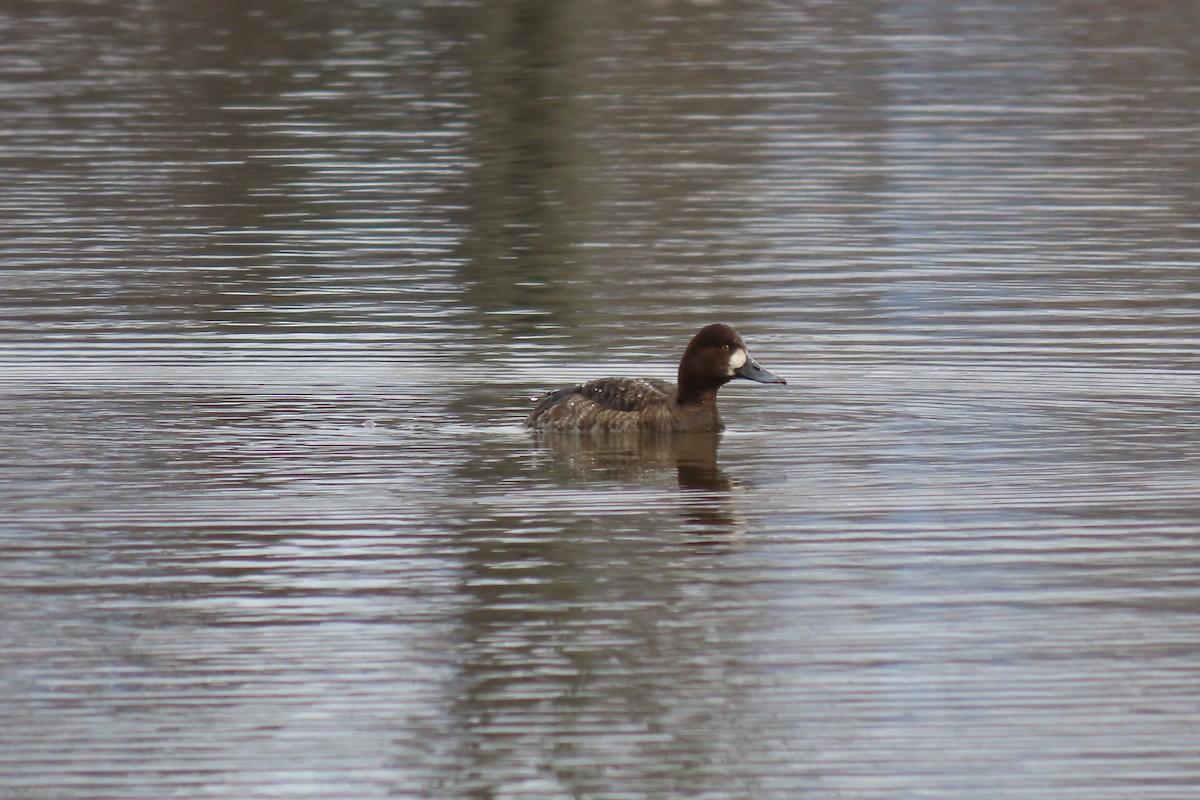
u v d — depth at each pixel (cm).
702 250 2508
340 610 1250
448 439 1681
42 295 2262
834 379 1894
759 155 3112
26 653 1180
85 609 1252
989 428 1711
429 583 1299
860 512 1459
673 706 1105
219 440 1667
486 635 1207
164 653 1180
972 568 1328
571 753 1051
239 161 3100
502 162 3088
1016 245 2512
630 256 2481
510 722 1086
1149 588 1283
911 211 2723
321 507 1472
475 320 2148
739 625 1224
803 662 1167
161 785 1014
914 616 1239
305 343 2034
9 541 1385
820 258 2456
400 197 2848
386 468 1583
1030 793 1003
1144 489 1509
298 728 1080
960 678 1141
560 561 1348
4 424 1709
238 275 2380
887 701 1109
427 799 999
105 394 1823
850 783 1017
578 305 2219
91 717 1091
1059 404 1791
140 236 2605
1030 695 1116
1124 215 2683
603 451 1648
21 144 3228
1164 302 2200
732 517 1449
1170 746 1052
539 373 1920
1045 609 1249
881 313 2167
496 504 1481
